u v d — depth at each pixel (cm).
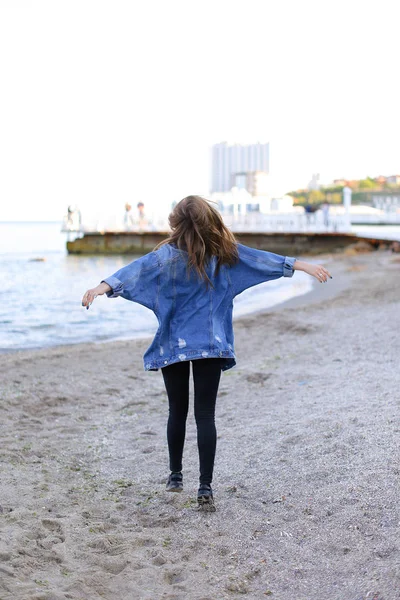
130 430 613
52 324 1463
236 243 400
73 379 843
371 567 319
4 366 930
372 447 471
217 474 470
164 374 404
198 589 313
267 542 360
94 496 445
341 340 1038
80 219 4878
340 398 639
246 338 1155
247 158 15538
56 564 339
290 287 2278
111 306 1802
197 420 400
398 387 653
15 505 418
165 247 391
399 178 11562
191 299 391
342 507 387
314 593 306
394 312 1327
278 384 757
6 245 7081
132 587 315
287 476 446
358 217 7150
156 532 381
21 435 595
